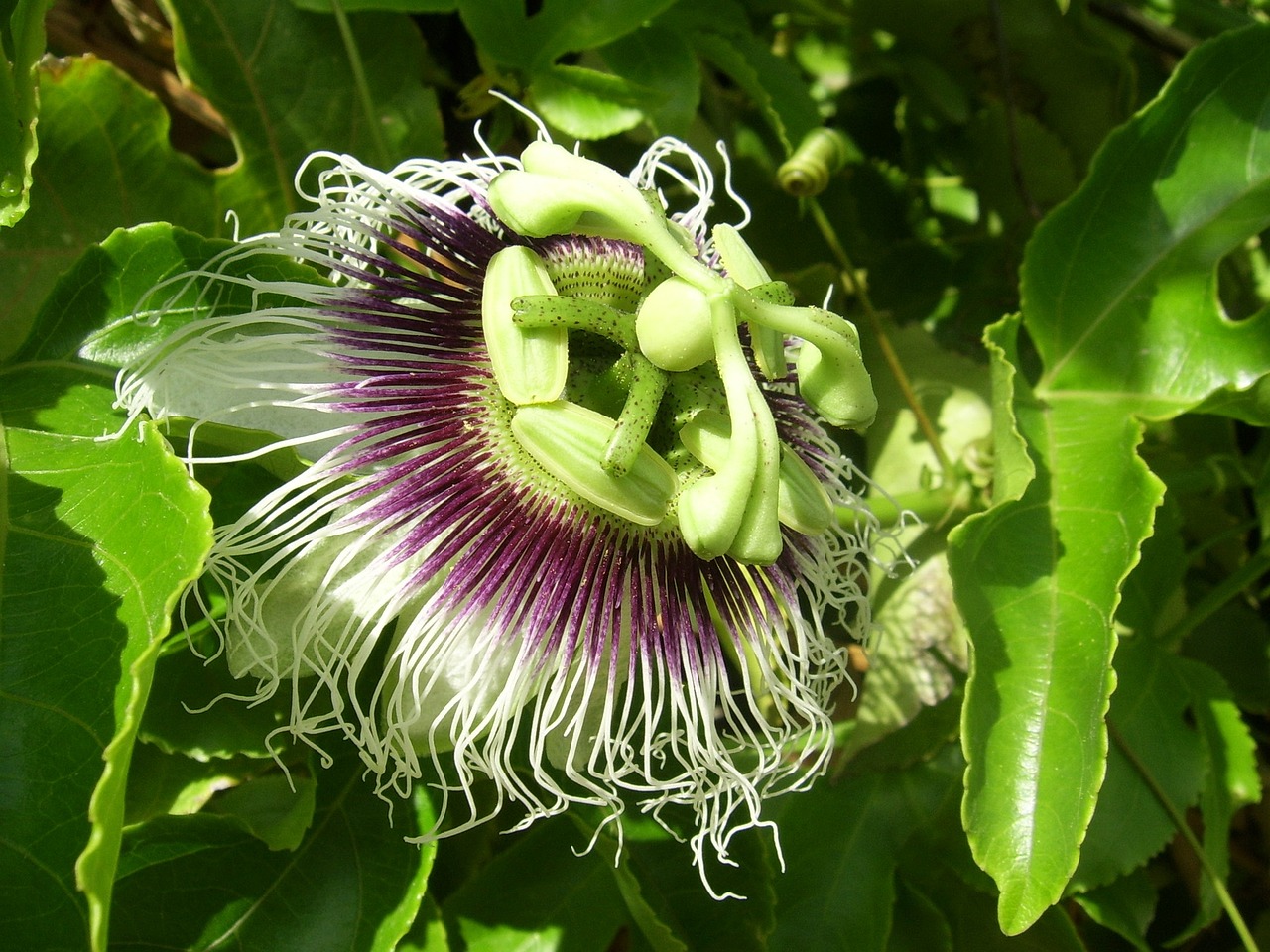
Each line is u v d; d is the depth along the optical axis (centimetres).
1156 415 14
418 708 10
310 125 13
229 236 13
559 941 13
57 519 9
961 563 12
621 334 10
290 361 10
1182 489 16
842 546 14
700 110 16
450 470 11
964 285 17
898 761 14
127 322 11
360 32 13
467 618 10
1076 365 14
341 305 11
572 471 10
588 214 10
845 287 16
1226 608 17
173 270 11
